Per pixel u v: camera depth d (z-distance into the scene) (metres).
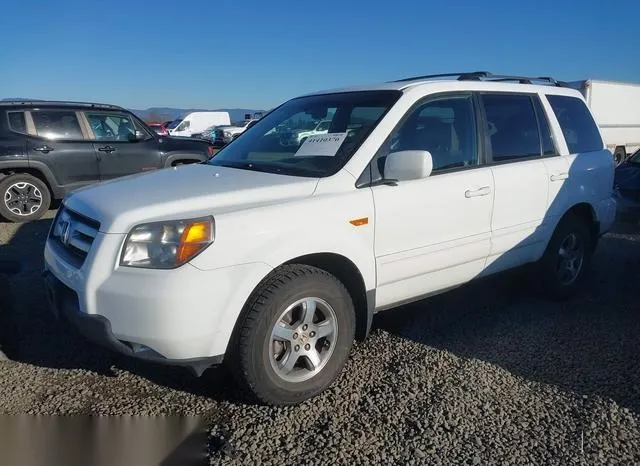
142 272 2.86
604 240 7.65
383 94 4.02
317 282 3.22
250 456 2.78
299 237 3.15
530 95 4.78
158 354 2.90
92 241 3.09
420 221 3.73
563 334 4.33
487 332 4.36
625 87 24.00
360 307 3.61
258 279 3.02
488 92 4.42
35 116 9.10
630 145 25.22
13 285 5.25
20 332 4.18
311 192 3.35
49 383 3.47
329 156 3.65
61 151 9.19
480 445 2.88
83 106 9.52
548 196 4.65
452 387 3.46
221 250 2.91
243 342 3.01
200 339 2.89
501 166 4.33
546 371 3.70
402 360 3.83
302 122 4.27
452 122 4.12
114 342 2.92
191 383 3.49
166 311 2.81
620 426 3.05
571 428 3.04
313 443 2.89
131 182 3.65
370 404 3.26
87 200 3.36
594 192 5.12
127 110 10.02
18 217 8.99
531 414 3.17
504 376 3.62
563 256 5.06
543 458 2.78
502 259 4.42
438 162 3.96
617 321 4.62
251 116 34.19
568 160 4.88
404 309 4.83
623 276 5.93
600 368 3.75
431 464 2.73
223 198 3.17
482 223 4.15
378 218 3.51
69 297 3.17
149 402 3.28
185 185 3.44
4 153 8.78
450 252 3.96
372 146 3.62
